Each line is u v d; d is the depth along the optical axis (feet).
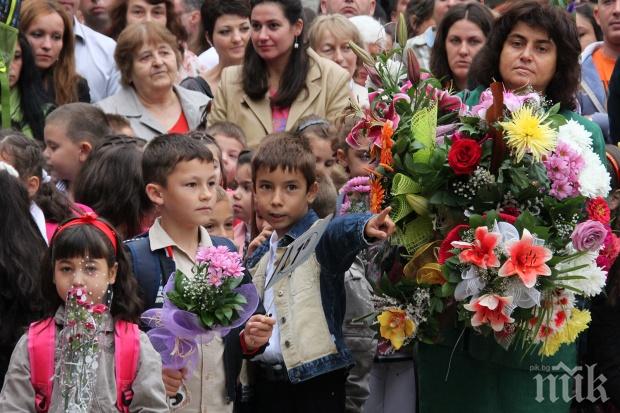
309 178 35.37
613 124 45.29
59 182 43.01
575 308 33.09
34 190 36.35
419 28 60.95
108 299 29.94
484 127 31.96
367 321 38.45
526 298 31.07
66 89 51.80
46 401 29.35
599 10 54.54
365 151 39.06
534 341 32.07
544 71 35.01
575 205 31.86
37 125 48.34
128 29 50.21
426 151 32.14
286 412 34.94
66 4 55.88
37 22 50.85
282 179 35.06
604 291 35.09
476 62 36.19
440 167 31.71
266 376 34.94
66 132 42.83
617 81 44.65
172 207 33.22
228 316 30.63
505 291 31.01
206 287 30.60
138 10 58.44
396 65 34.24
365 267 38.42
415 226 32.50
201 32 62.69
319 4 69.77
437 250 32.24
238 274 30.81
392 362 39.75
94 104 48.37
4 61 46.19
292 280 34.58
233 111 50.85
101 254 29.76
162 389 29.73
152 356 29.81
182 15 63.77
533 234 31.12
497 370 34.09
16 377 29.48
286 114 50.60
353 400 39.19
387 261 34.40
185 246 33.50
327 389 34.78
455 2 58.54
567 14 34.99
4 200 33.32
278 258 34.99
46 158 40.86
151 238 33.22
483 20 48.96
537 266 30.71
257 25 50.34
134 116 49.80
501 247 30.83
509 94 32.42
